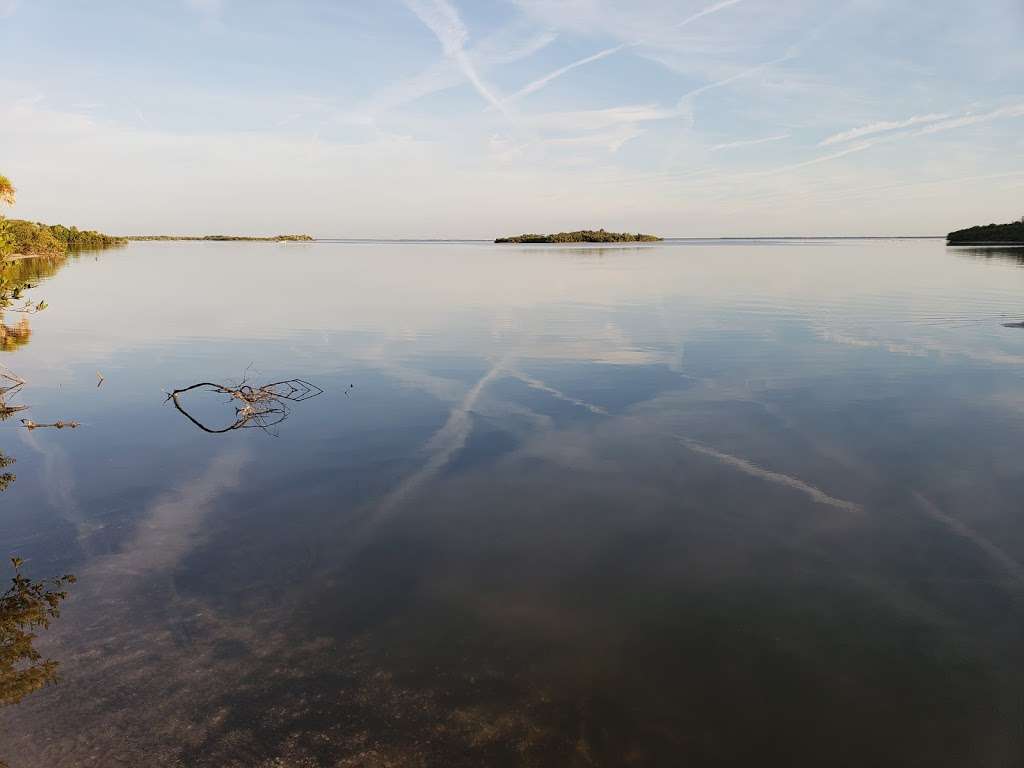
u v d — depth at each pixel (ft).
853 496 28.30
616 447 34.65
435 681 17.08
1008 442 34.19
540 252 365.40
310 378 50.93
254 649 18.51
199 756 14.66
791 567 22.72
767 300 98.12
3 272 48.83
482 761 14.42
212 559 23.71
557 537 25.07
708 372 50.85
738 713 15.89
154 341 67.72
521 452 34.17
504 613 20.15
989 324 70.49
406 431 37.86
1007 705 16.14
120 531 25.94
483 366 54.39
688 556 23.54
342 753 14.70
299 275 164.96
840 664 17.67
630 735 15.17
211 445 35.94
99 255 288.71
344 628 19.47
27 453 34.78
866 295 101.76
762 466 31.78
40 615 20.20
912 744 14.94
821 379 47.91
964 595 20.93
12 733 15.29
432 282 141.18
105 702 16.37
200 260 250.57
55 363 57.36
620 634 19.04
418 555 23.85
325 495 29.22
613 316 83.30
